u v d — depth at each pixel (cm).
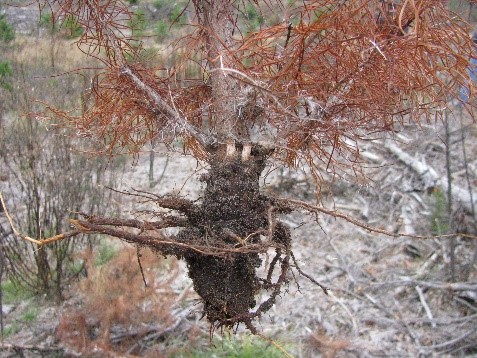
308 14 137
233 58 142
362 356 279
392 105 148
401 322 302
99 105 166
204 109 160
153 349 279
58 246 330
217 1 151
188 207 144
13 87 363
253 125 150
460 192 387
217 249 131
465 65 132
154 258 300
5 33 453
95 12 153
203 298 148
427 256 359
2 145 340
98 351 274
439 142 451
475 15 152
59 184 334
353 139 151
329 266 359
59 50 437
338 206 422
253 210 144
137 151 173
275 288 150
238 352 281
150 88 152
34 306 327
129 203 399
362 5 126
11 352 283
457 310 311
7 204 368
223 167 143
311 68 150
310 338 281
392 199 420
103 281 290
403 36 130
